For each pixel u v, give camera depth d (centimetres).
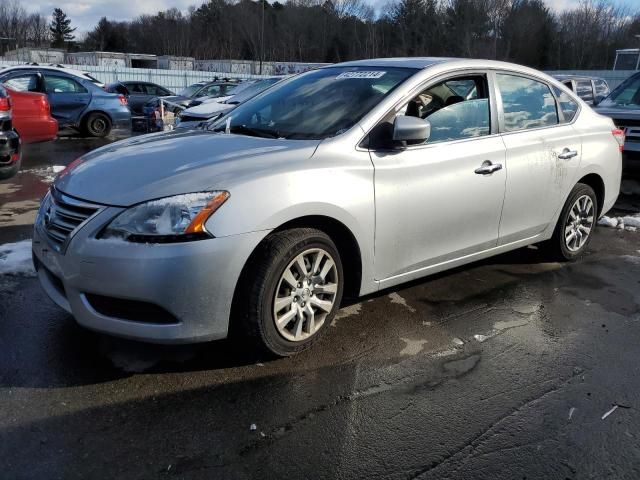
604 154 516
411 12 4791
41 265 338
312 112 387
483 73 429
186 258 281
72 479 236
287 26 5338
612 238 618
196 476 240
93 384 300
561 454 263
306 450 259
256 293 305
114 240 284
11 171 630
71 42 8544
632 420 290
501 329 385
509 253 545
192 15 6456
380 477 245
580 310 421
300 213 312
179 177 299
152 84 2050
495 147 417
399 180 356
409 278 386
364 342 358
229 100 1083
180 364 322
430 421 283
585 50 4816
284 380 312
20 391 291
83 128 1395
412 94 381
